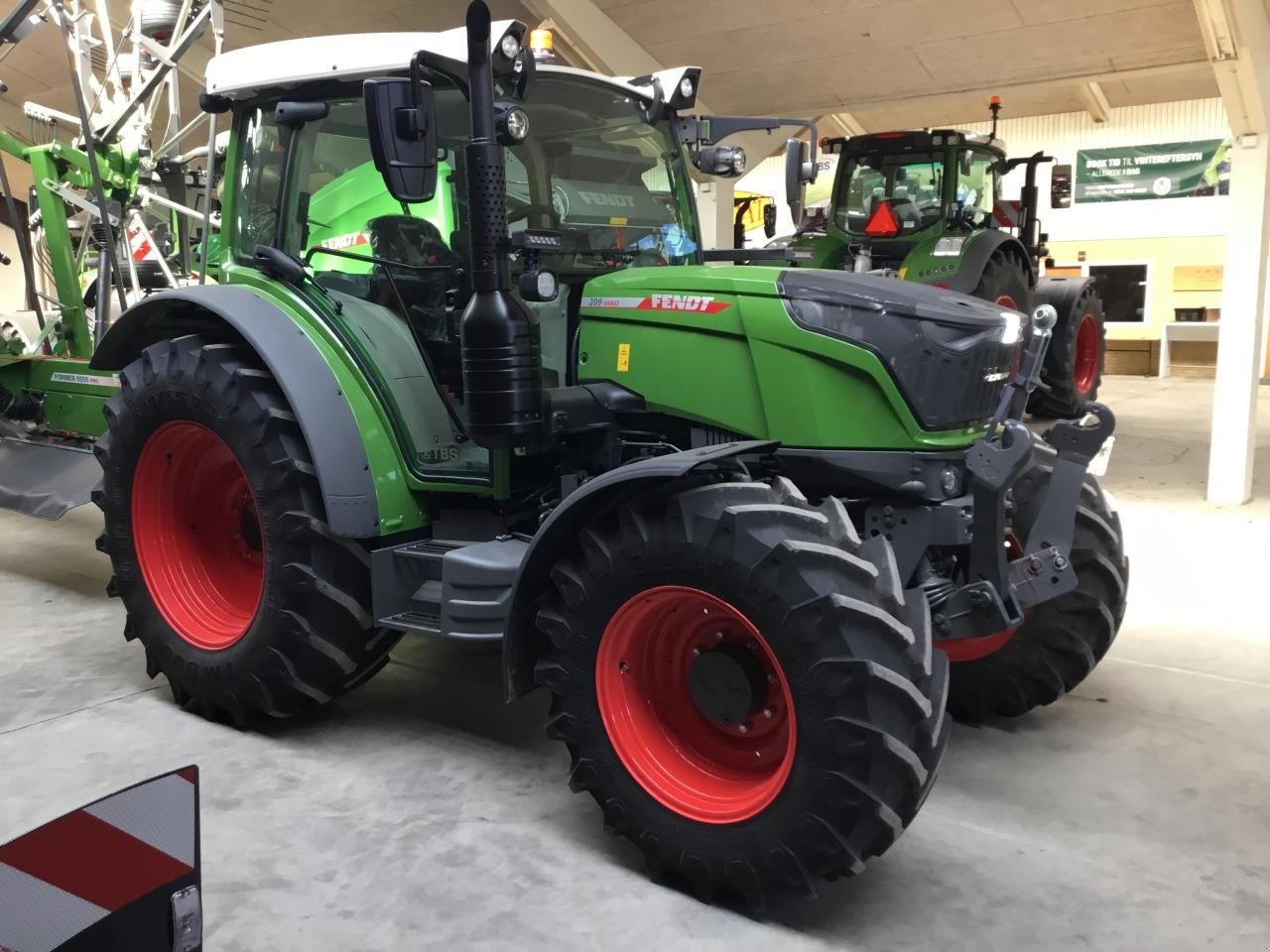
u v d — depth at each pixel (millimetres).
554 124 2883
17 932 1153
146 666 3473
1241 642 3914
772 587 2080
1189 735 3127
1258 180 5809
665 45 6504
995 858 2459
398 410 2908
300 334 2945
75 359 4445
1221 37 5328
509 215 2756
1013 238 6848
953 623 2463
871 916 2232
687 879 2312
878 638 2051
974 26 6078
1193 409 10438
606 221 3027
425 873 2381
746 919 2223
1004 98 13578
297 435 2906
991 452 2326
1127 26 5922
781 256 3328
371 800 2721
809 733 2068
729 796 2268
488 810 2682
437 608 2852
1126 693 3453
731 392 2594
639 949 2111
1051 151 14797
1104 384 13273
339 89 2898
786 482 2270
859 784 2035
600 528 2365
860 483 2521
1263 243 5902
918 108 13656
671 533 2207
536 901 2275
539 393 2545
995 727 3205
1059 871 2402
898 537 2520
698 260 3314
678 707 2453
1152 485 6773
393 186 2229
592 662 2371
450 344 2869
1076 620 3070
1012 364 2627
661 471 2146
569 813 2674
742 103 7289
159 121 8734
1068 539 2486
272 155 3139
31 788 2744
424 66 2537
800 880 2127
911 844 2523
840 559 2070
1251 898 2285
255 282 3176
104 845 1201
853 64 6656
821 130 12789
